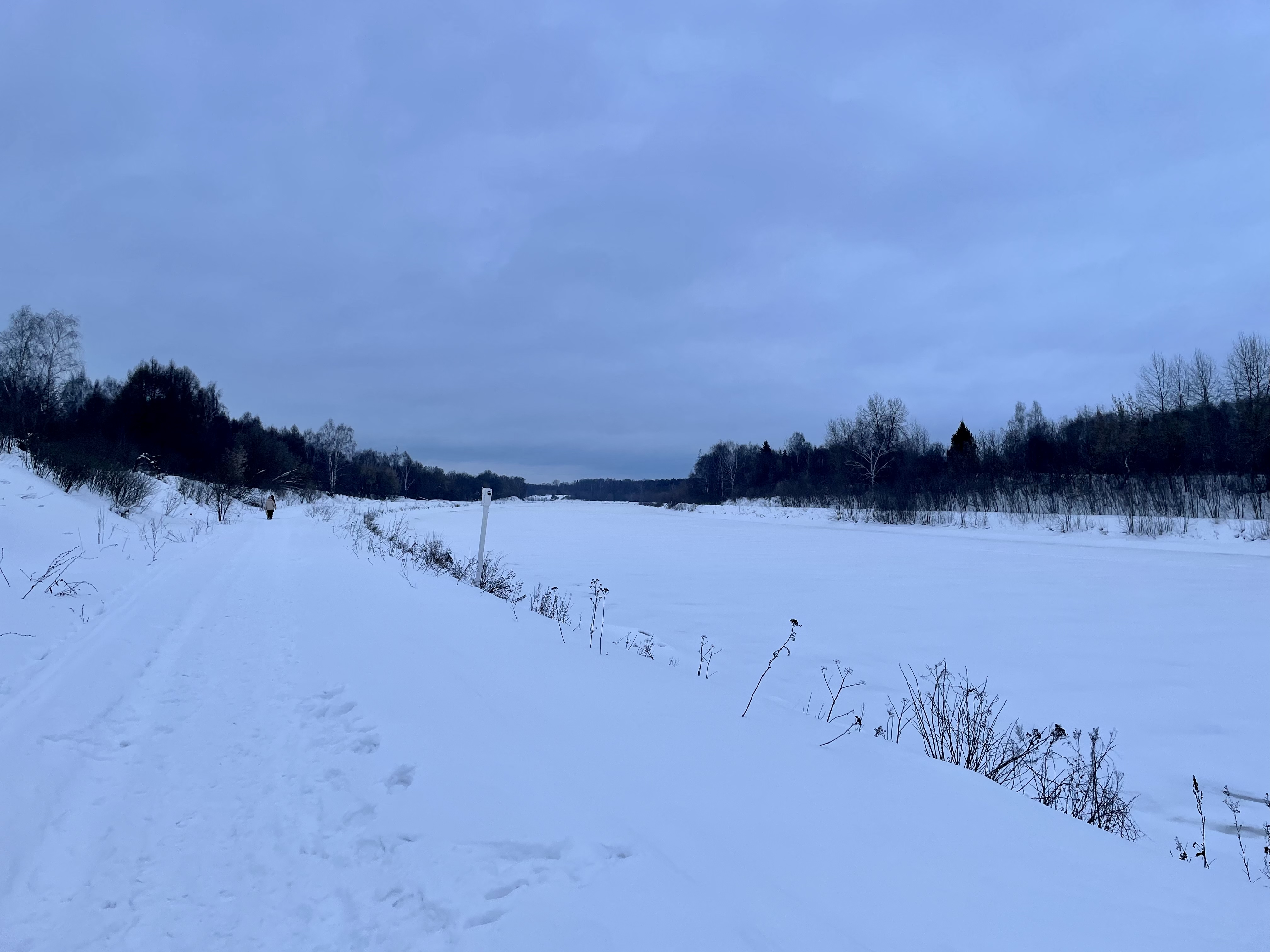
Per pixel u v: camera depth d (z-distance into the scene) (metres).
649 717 4.58
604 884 2.57
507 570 16.72
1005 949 2.21
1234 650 9.46
